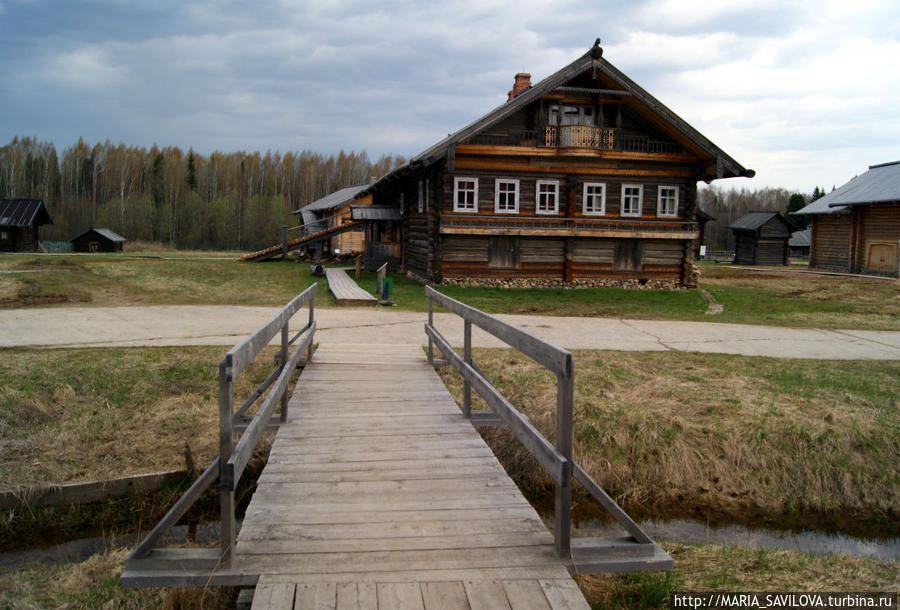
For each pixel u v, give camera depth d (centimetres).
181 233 8181
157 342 1107
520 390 856
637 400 828
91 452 665
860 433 733
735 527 607
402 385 782
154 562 335
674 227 2358
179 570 335
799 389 887
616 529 585
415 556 354
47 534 546
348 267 2894
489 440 722
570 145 2186
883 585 429
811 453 709
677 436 732
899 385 918
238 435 630
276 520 399
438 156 2016
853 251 3366
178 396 827
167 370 905
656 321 1596
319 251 3219
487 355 1034
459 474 486
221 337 1172
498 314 1647
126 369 898
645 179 2345
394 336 1230
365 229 3400
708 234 8744
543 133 2191
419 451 539
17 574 448
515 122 2208
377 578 329
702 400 834
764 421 761
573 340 1256
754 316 1730
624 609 390
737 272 3469
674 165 2338
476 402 816
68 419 741
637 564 351
